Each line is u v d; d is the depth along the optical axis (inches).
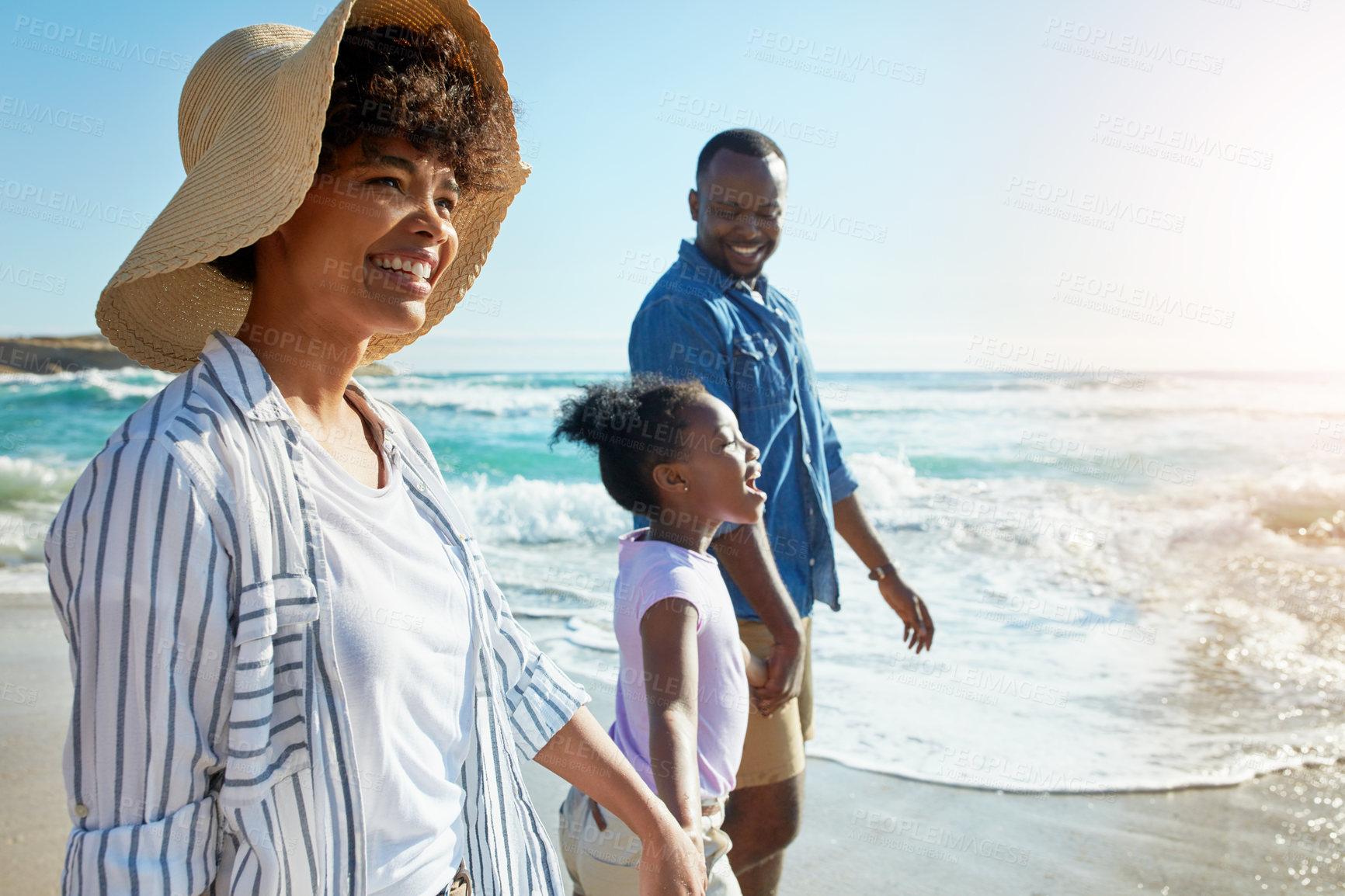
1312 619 262.8
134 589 36.5
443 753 49.1
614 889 74.9
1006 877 125.1
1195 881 124.0
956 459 595.5
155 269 42.8
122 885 35.9
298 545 41.4
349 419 51.9
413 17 50.3
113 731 36.7
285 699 40.9
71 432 626.5
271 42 48.1
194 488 37.8
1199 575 328.5
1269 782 153.6
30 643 220.1
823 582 110.4
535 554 378.9
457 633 50.0
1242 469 547.2
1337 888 121.6
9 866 120.0
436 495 54.4
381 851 44.7
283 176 41.6
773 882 100.9
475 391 806.5
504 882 52.6
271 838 39.6
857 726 179.3
